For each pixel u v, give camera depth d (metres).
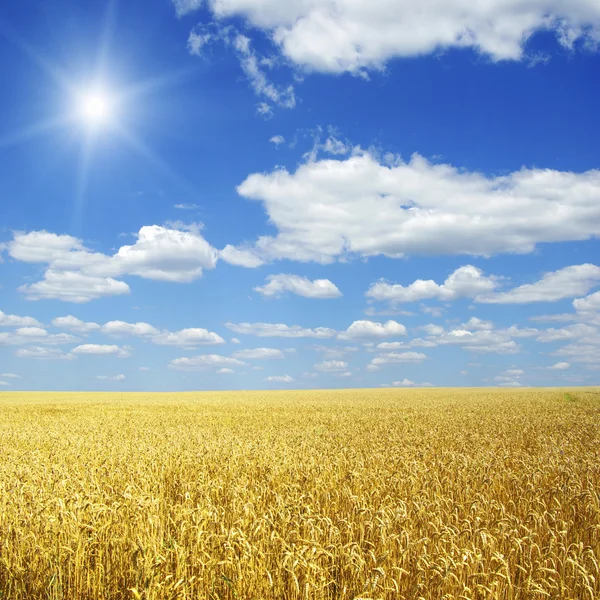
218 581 7.79
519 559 8.73
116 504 9.80
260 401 64.44
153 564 7.46
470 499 12.12
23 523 9.73
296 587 7.05
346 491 12.23
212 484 12.70
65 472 14.29
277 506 10.52
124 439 24.80
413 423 32.91
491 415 38.78
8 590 7.97
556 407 47.50
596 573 8.16
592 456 17.95
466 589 7.10
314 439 23.77
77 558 8.02
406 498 12.06
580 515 11.05
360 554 7.95
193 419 37.81
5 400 70.50
